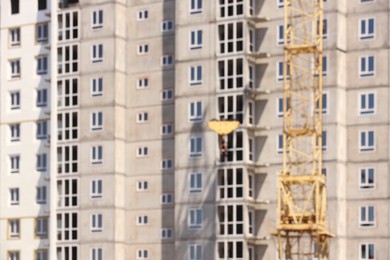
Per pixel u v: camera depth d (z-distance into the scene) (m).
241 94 179.00
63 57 194.62
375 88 175.75
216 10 182.00
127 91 191.38
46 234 196.38
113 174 188.25
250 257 178.75
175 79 184.38
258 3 183.00
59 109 193.75
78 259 189.50
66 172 192.25
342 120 176.75
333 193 175.25
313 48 175.62
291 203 174.75
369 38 176.75
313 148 174.62
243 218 177.38
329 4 177.75
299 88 178.75
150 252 186.88
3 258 199.50
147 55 190.50
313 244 177.88
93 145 190.25
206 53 182.00
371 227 174.38
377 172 174.62
